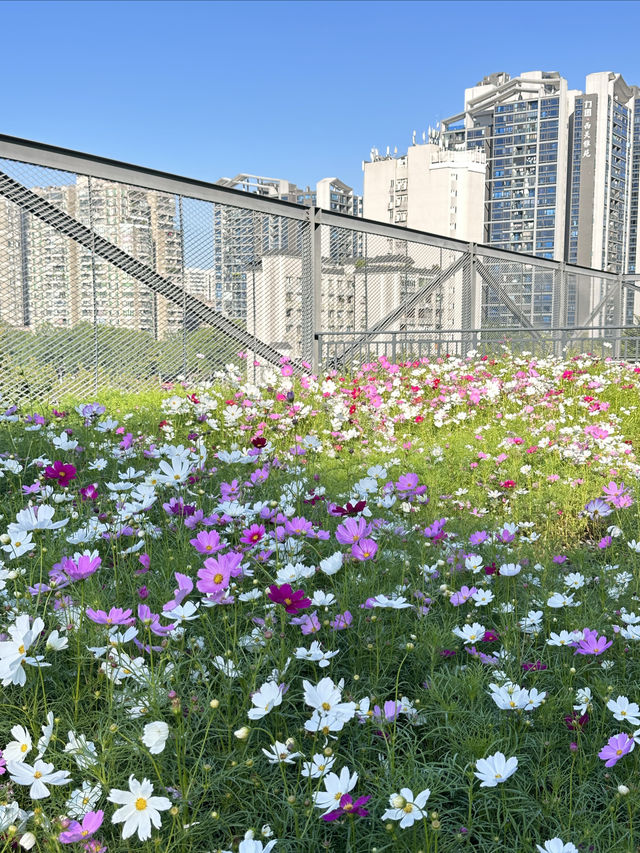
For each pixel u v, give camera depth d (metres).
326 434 4.62
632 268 110.81
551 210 106.75
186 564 2.04
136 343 7.68
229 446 4.10
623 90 107.12
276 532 1.93
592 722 1.50
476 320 14.35
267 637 1.44
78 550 2.15
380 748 1.38
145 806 0.97
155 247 7.87
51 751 1.24
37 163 6.73
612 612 1.95
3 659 1.17
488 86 113.69
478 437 4.64
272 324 9.26
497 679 1.53
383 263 11.61
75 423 4.19
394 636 1.76
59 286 6.98
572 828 1.22
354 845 1.15
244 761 1.25
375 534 2.29
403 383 6.94
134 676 1.38
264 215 9.13
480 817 1.28
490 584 2.16
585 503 3.29
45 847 1.04
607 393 6.49
